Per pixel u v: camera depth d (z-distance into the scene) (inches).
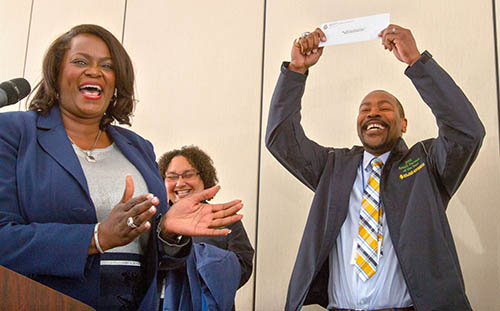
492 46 120.7
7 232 42.6
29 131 49.0
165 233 49.7
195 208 48.9
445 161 87.5
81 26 55.4
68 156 48.7
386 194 88.0
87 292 44.9
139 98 148.5
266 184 130.8
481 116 117.3
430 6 127.3
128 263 48.8
